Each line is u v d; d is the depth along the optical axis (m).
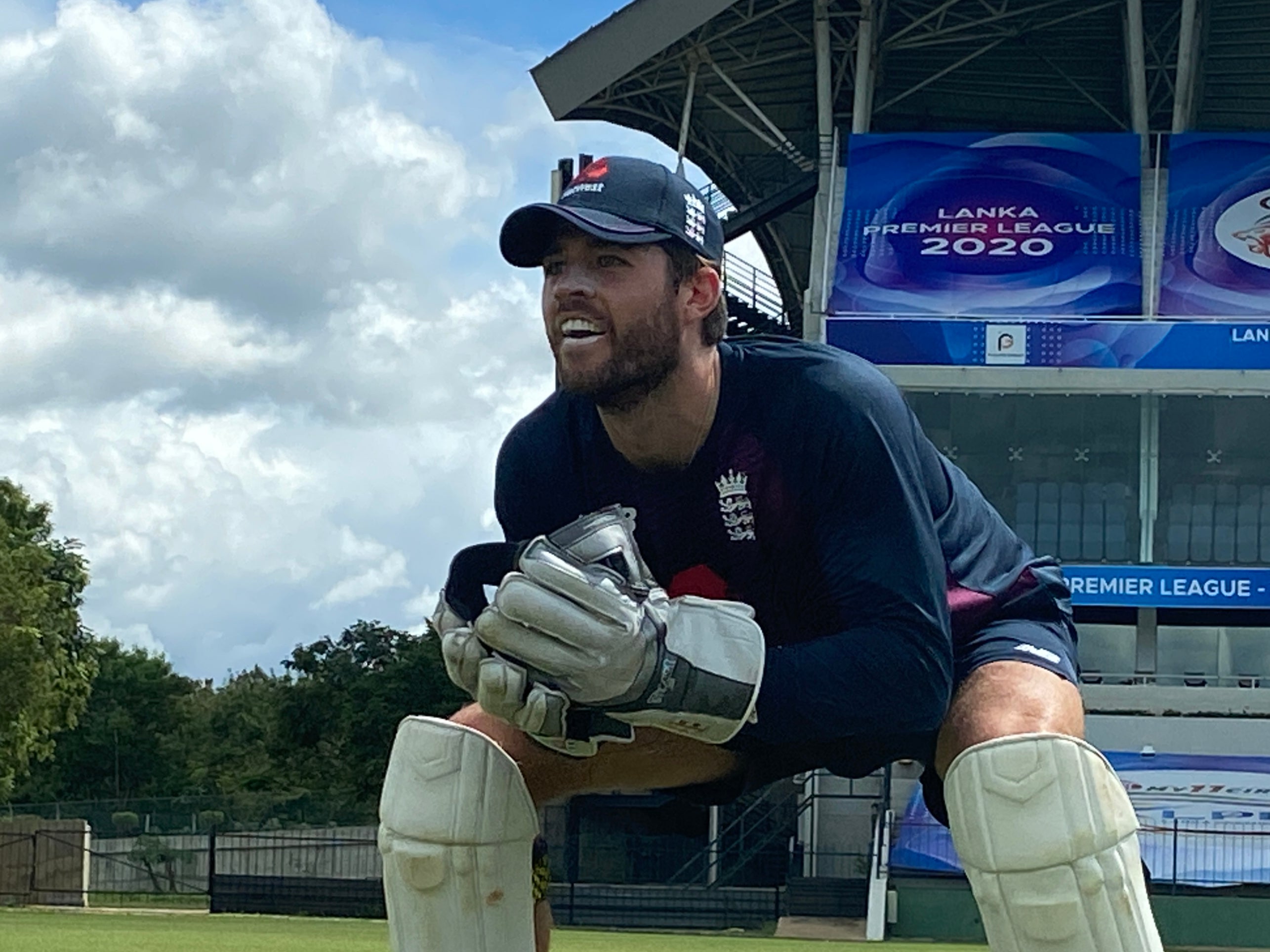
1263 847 26.30
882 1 35.97
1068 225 33.75
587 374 3.02
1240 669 32.12
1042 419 31.59
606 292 2.99
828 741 3.16
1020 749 2.95
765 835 29.38
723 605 2.90
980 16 36.66
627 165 3.05
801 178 36.91
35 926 16.78
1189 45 35.00
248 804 32.41
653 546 3.32
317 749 51.97
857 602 3.06
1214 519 31.05
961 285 32.84
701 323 3.11
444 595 2.92
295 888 24.92
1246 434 31.20
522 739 3.22
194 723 64.12
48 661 29.41
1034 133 35.91
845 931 23.89
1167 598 30.36
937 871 25.23
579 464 3.36
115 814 31.06
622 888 25.22
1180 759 29.42
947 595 3.21
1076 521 31.16
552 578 2.70
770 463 3.15
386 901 3.25
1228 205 33.97
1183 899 23.75
